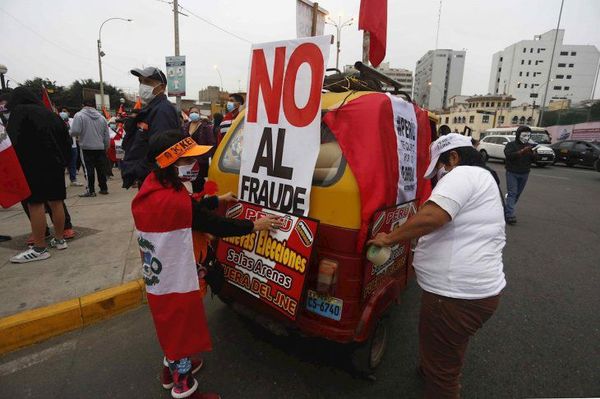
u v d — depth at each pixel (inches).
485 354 111.4
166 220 73.5
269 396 91.1
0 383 93.3
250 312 95.8
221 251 99.7
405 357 108.7
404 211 99.3
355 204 79.1
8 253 156.0
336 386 95.4
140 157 130.0
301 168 85.2
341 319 81.9
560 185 462.9
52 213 156.8
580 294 151.6
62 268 142.5
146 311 127.7
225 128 242.7
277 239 87.2
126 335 114.3
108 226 195.2
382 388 95.3
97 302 120.1
